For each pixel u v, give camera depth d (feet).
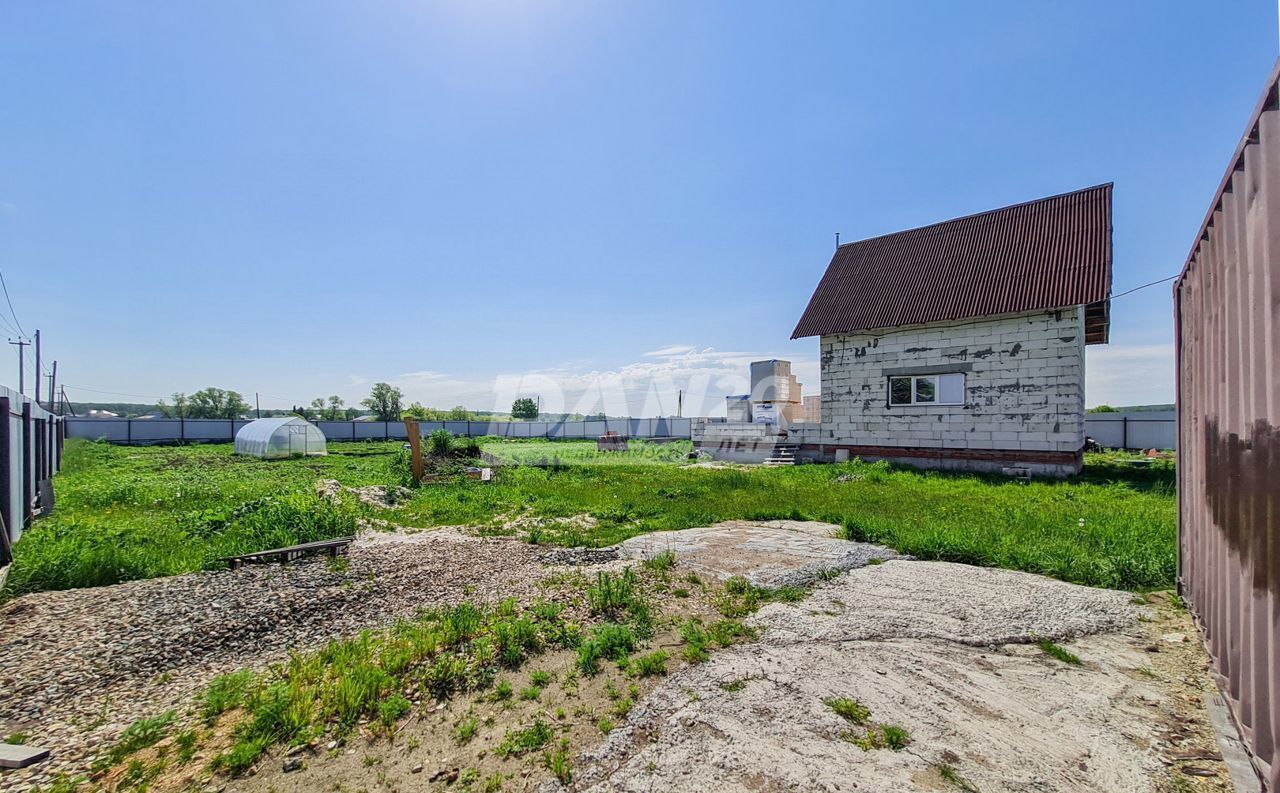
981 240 49.34
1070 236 43.75
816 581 17.48
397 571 19.07
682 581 17.54
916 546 20.74
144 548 20.88
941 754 8.53
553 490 39.22
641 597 15.89
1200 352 11.11
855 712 9.73
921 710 9.83
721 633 13.38
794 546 21.91
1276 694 6.55
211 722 9.90
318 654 12.42
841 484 39.73
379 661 11.95
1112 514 24.95
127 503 32.58
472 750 8.95
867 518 25.55
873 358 50.88
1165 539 19.54
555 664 11.89
